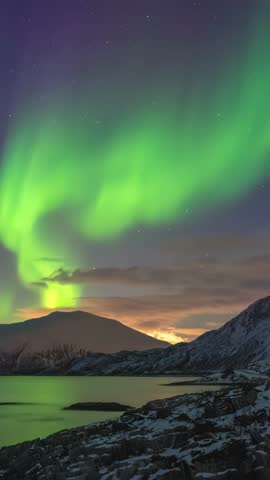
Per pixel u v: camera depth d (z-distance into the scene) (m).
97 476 17.34
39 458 22.47
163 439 19.50
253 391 23.56
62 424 48.12
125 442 19.86
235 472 15.65
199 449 17.56
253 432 18.03
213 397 25.97
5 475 21.39
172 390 112.25
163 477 15.98
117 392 109.19
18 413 61.34
